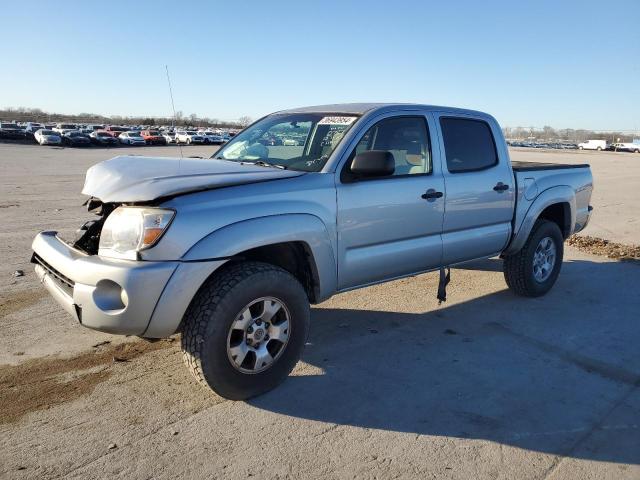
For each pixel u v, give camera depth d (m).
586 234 9.45
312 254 3.55
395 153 4.18
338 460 2.82
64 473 2.64
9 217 9.73
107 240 3.10
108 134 52.69
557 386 3.69
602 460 2.87
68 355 3.96
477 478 2.70
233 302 3.14
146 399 3.37
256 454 2.85
